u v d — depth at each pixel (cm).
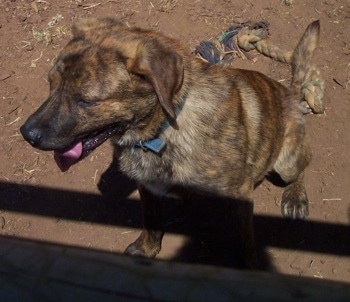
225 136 65
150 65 57
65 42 106
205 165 65
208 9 108
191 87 63
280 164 81
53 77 60
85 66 57
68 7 111
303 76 92
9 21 110
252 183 73
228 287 20
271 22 105
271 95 76
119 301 20
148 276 20
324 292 19
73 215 85
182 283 20
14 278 20
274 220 82
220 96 65
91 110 59
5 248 22
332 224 81
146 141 64
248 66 100
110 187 87
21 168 90
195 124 63
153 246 78
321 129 91
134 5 110
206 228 82
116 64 58
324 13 106
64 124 59
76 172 89
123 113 60
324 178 86
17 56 104
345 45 101
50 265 21
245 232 73
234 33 103
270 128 74
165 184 69
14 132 94
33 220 84
